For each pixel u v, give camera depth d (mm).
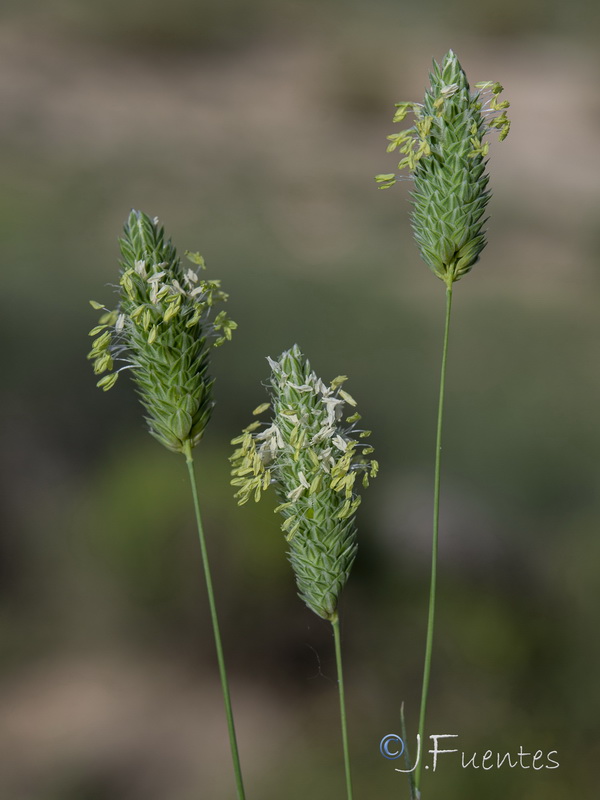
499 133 1965
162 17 20641
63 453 7887
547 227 14898
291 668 6535
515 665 6238
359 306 11891
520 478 8508
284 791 5500
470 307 12219
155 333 1812
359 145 17891
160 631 6684
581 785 5293
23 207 13727
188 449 1904
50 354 9273
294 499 1891
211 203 15094
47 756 5891
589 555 7117
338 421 1928
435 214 1950
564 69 20766
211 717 6188
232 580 6496
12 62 18969
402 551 7297
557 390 10039
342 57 20047
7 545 7156
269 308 11516
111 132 16984
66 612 6922
